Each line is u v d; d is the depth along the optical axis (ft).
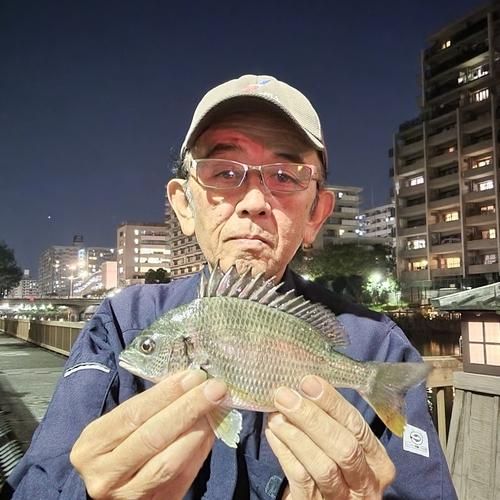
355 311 1.94
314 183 1.79
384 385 1.46
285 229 1.65
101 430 1.16
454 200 42.75
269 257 1.63
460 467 2.99
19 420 5.76
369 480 1.21
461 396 3.05
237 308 1.45
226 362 1.39
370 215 99.86
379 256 48.91
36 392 7.70
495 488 2.77
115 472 1.13
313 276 47.80
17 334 22.79
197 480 1.54
